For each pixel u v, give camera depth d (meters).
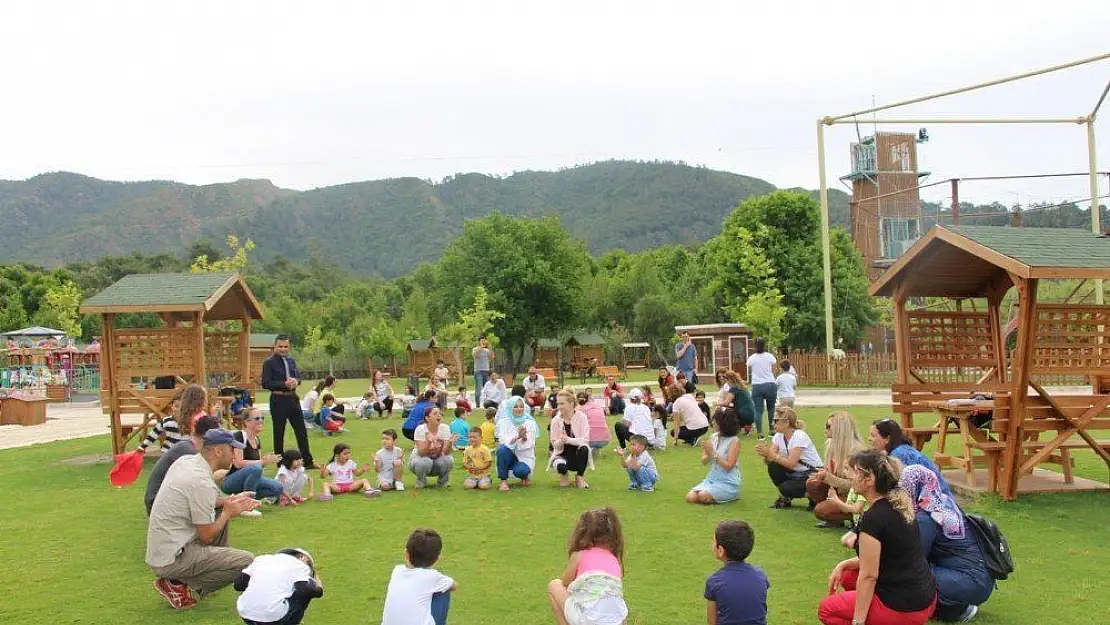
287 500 10.91
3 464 15.92
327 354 70.38
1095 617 6.23
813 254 48.81
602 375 48.81
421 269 120.69
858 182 66.69
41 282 76.56
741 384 17.75
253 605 5.66
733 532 5.39
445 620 5.77
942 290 13.16
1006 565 6.18
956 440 16.20
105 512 10.92
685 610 6.46
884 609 5.54
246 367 18.91
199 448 8.30
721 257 51.50
